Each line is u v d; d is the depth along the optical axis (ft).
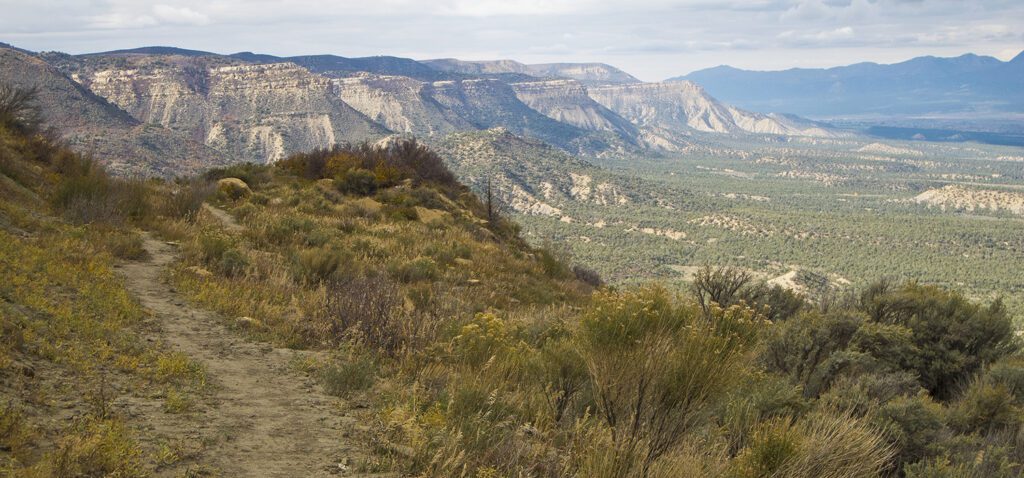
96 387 18.03
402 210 106.42
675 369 15.78
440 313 39.50
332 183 120.47
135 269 42.65
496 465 15.94
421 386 23.22
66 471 11.89
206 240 51.65
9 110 75.41
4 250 32.60
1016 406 28.09
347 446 16.51
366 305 32.60
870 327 36.09
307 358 27.07
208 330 30.07
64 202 56.44
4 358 17.49
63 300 27.53
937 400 36.35
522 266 85.20
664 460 14.87
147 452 13.99
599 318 16.79
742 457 15.76
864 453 16.83
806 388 30.30
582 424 18.30
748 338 16.74
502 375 24.57
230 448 15.34
